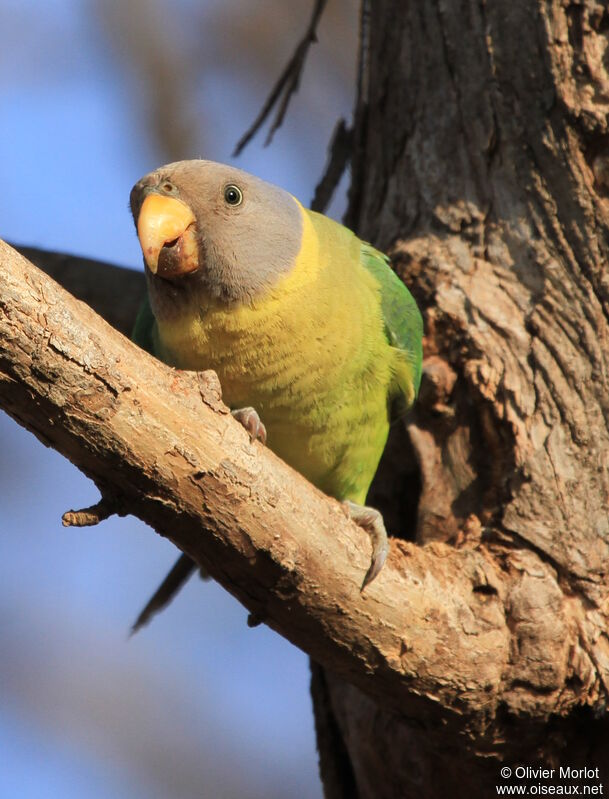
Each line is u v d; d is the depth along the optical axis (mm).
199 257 7469
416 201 9133
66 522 5750
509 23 8719
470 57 8977
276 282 7539
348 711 8609
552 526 7555
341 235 8477
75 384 5359
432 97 9266
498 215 8609
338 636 6648
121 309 10258
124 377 5500
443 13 9250
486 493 8023
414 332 8391
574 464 7746
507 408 7988
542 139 8414
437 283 8578
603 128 8109
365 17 10297
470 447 8234
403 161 9422
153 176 7633
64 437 5551
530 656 6977
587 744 7367
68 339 5293
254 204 7602
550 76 8383
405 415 8742
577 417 7848
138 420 5574
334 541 6367
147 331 9078
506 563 7375
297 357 7602
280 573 6234
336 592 6445
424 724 7234
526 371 8055
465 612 6945
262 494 6023
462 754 7344
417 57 9453
